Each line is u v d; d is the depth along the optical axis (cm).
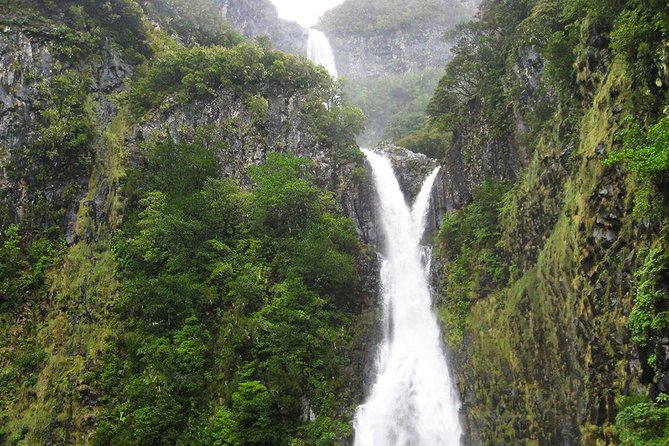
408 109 9625
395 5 13438
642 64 1916
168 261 3478
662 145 1552
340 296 3775
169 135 4422
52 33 4562
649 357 1636
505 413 2698
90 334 3341
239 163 4500
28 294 3606
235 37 6612
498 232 3344
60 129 4094
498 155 3744
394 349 3797
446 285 3703
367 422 3234
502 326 2922
